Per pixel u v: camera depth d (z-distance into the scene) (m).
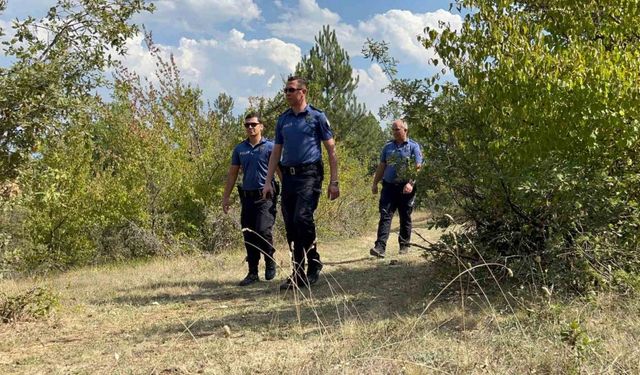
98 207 12.23
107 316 5.29
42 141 4.91
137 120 13.01
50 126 4.82
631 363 2.87
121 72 12.62
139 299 6.23
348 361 3.18
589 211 4.80
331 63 24.73
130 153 12.73
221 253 11.52
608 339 3.36
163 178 12.70
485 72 5.34
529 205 4.96
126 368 3.49
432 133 5.71
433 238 10.88
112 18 5.11
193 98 13.88
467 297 4.96
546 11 5.65
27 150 4.83
